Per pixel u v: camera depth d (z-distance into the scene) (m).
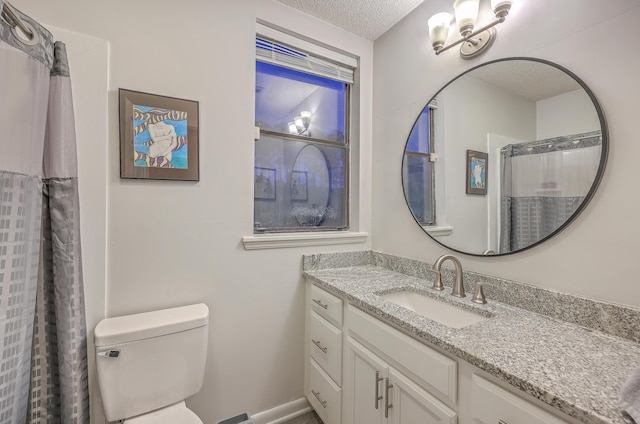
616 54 0.86
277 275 1.57
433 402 0.86
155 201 1.25
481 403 0.73
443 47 1.32
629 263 0.83
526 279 1.09
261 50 1.58
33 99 0.90
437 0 1.47
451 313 1.20
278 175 1.67
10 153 0.83
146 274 1.24
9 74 0.82
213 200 1.38
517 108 1.11
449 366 0.81
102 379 1.03
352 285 1.39
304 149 1.76
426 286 1.37
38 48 0.92
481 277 1.23
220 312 1.41
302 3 1.55
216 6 1.38
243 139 1.45
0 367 0.82
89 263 1.12
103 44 1.14
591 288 0.91
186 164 1.30
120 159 1.18
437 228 1.45
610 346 0.79
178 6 1.29
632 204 0.83
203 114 1.35
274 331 1.57
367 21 1.70
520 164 1.11
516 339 0.83
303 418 1.61
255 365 1.52
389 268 1.73
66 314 1.01
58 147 1.00
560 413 0.59
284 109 1.69
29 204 0.90
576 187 0.95
